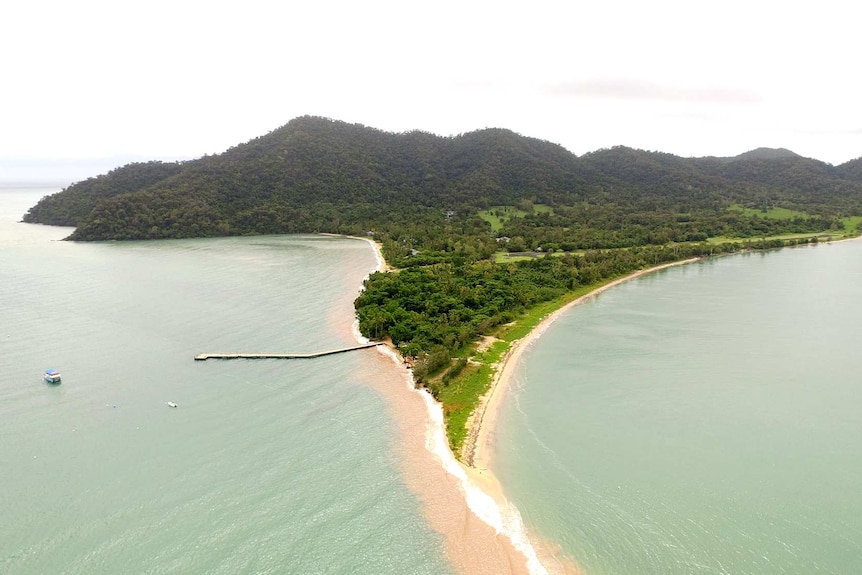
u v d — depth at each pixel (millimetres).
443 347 91750
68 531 50531
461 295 120812
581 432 69125
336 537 50188
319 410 73688
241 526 51312
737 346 99812
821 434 68562
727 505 55094
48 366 86812
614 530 51562
